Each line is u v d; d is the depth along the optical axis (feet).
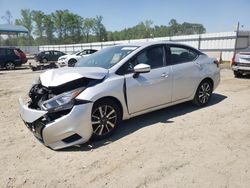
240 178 10.28
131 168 11.12
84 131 12.72
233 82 32.58
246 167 11.07
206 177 10.37
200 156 12.07
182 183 10.02
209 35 73.92
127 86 14.42
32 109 12.85
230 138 14.05
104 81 13.67
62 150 12.86
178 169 10.99
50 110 12.12
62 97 12.41
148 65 14.39
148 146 13.14
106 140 13.93
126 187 9.86
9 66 62.90
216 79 20.61
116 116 14.25
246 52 35.70
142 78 15.17
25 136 14.80
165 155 12.18
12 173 10.95
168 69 16.75
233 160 11.66
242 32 67.51
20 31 123.85
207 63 19.83
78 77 12.91
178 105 20.43
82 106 12.52
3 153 12.71
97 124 13.55
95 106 13.25
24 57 65.67
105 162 11.66
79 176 10.64
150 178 10.39
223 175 10.50
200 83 19.40
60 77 13.14
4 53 62.34
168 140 13.82
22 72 55.21
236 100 22.30
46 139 12.35
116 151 12.67
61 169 11.17
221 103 21.20
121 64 14.67
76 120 12.35
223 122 16.56
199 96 19.61
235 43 67.31
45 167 11.35
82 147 13.15
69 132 12.33
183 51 18.47
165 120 16.92
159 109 17.34
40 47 178.81
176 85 17.29
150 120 16.94
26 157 12.26
